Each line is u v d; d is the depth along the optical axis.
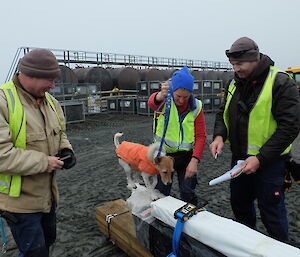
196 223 1.52
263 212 2.12
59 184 4.82
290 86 1.84
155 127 2.46
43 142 1.81
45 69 1.64
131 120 13.77
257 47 1.94
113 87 19.84
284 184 2.07
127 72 19.52
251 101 2.01
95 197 4.17
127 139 8.52
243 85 2.09
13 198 1.71
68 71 15.64
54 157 1.76
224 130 2.37
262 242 1.29
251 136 2.06
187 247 1.55
